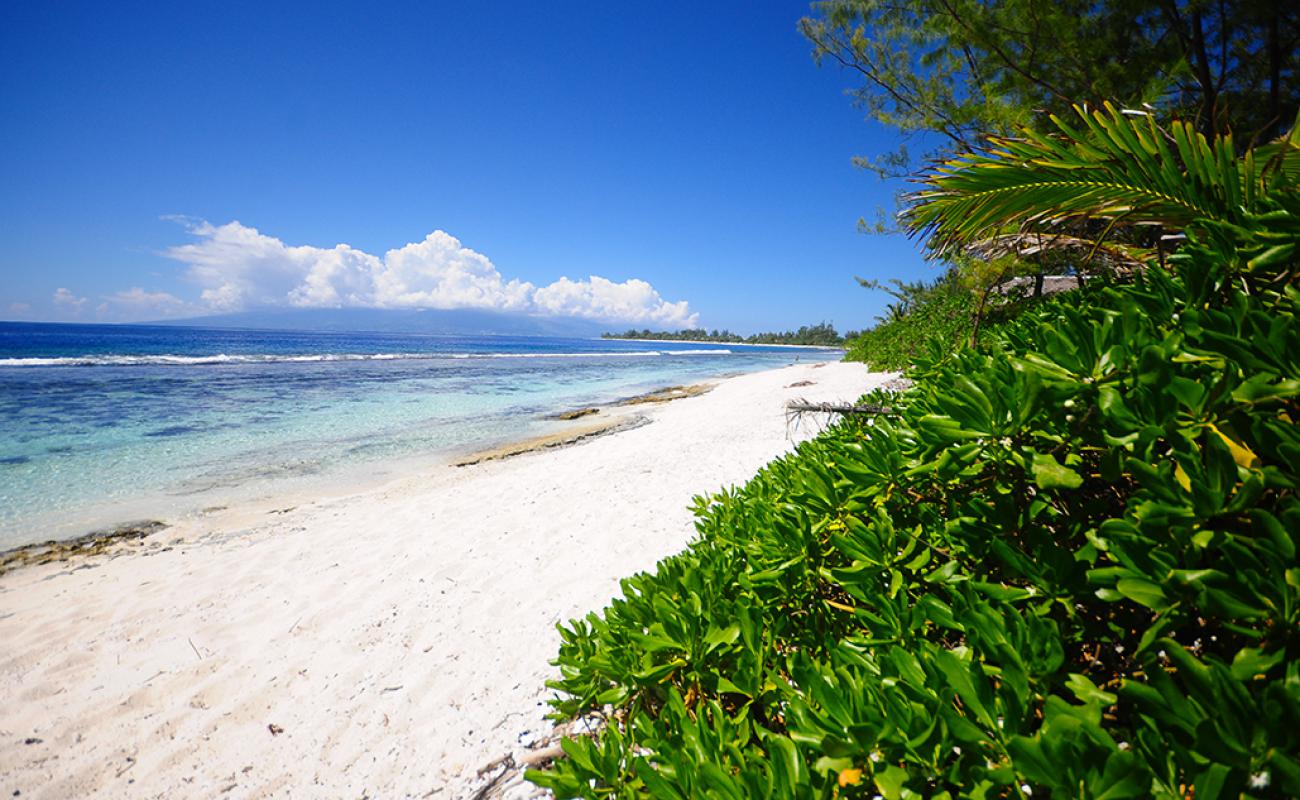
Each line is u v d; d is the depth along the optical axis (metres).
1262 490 0.89
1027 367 1.32
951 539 1.46
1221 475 0.94
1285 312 1.17
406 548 5.62
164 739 2.95
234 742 2.89
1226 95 4.51
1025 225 2.57
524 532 5.84
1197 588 0.88
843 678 1.23
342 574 5.08
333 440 11.99
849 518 1.73
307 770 2.64
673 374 34.25
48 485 8.35
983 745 0.96
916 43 6.27
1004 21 5.73
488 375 30.48
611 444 10.88
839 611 1.78
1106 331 1.32
